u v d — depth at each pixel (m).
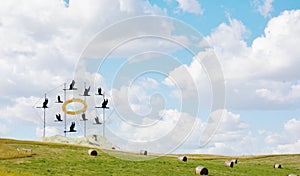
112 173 47.97
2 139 73.00
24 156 56.81
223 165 61.69
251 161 72.94
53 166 50.69
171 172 50.88
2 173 41.44
